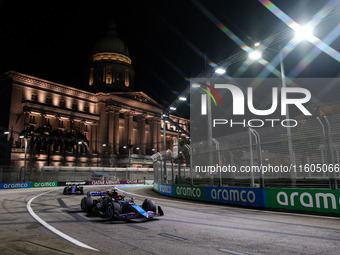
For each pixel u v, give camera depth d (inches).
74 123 3189.0
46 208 549.0
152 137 3922.2
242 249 228.1
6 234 274.7
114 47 4266.7
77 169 2158.0
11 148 2469.2
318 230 303.4
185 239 266.5
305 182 463.8
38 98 2888.8
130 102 3634.4
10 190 1326.3
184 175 886.4
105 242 255.3
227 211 482.0
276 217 403.2
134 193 1023.6
